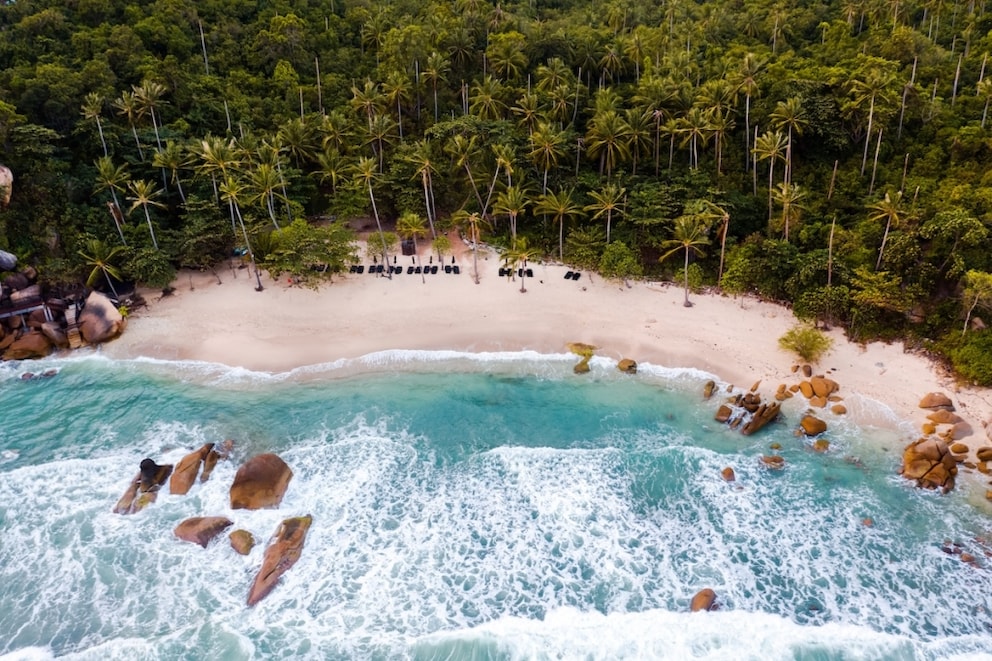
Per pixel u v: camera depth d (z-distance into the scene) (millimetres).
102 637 29984
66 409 46812
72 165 65312
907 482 38312
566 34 84625
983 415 42625
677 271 60000
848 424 43281
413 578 32750
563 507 36906
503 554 34062
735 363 49844
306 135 72812
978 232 48750
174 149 64562
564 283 61094
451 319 56125
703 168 68188
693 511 36719
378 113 76312
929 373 46781
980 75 71438
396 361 51594
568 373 50031
